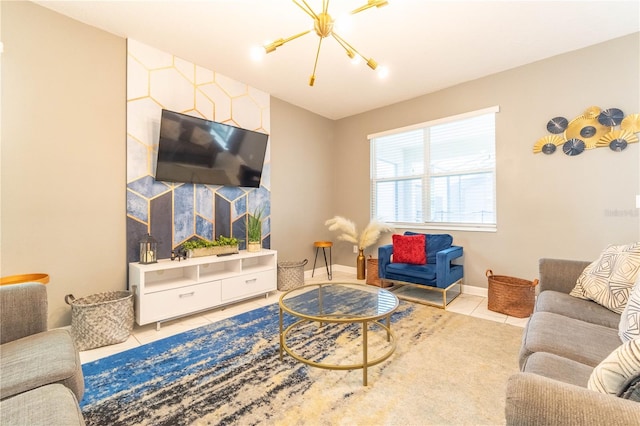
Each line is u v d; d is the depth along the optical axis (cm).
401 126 427
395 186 443
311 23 253
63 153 243
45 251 236
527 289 283
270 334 248
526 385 78
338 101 429
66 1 227
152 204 294
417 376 184
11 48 220
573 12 239
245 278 324
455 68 332
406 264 348
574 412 69
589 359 123
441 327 260
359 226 480
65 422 90
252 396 165
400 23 251
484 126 359
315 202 475
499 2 226
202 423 145
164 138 287
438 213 399
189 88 318
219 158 334
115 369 193
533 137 320
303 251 457
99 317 223
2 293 143
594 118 287
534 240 321
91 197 258
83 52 252
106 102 265
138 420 146
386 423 144
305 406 157
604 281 184
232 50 296
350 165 490
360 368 179
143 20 250
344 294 243
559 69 304
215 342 233
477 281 360
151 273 292
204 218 336
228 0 225
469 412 152
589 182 290
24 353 128
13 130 222
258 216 386
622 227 275
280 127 420
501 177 342
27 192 228
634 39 268
